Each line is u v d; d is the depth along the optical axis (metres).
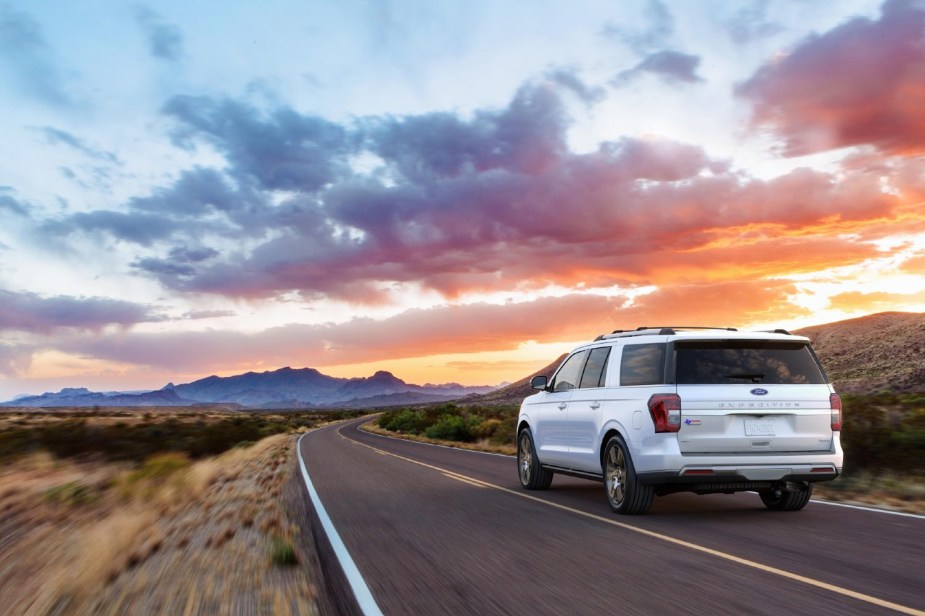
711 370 9.17
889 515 9.41
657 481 9.05
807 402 9.26
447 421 37.97
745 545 7.50
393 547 7.93
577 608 5.34
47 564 8.30
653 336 9.67
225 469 20.59
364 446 31.19
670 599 5.50
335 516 10.40
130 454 21.53
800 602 5.32
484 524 9.32
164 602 5.99
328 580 6.46
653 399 9.11
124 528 8.87
